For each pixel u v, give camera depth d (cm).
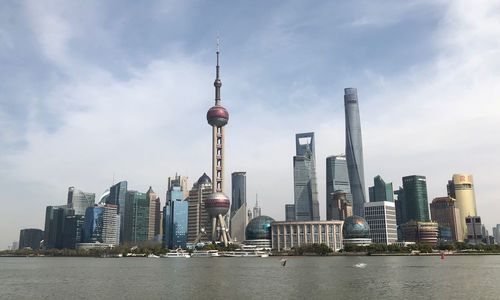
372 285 17950
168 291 16750
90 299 14850
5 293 16750
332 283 18888
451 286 17338
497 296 14550
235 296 15162
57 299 14962
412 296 14688
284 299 14312
